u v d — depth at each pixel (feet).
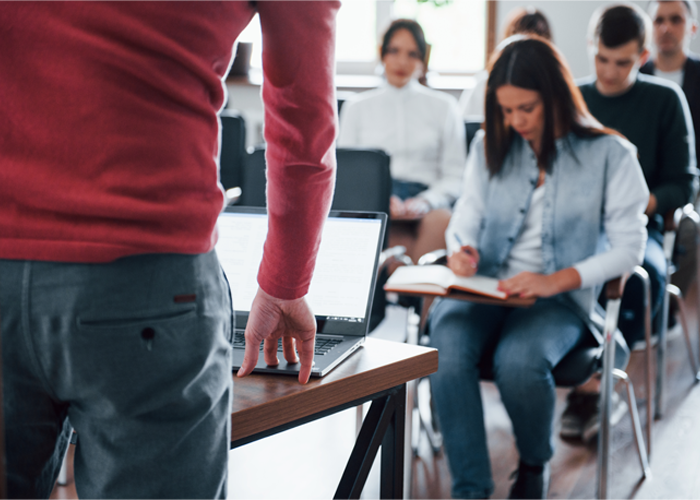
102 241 1.74
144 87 1.78
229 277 3.57
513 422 5.62
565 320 5.87
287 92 2.18
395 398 3.03
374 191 6.65
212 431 2.05
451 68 16.65
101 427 1.88
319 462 7.04
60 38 1.70
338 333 3.37
